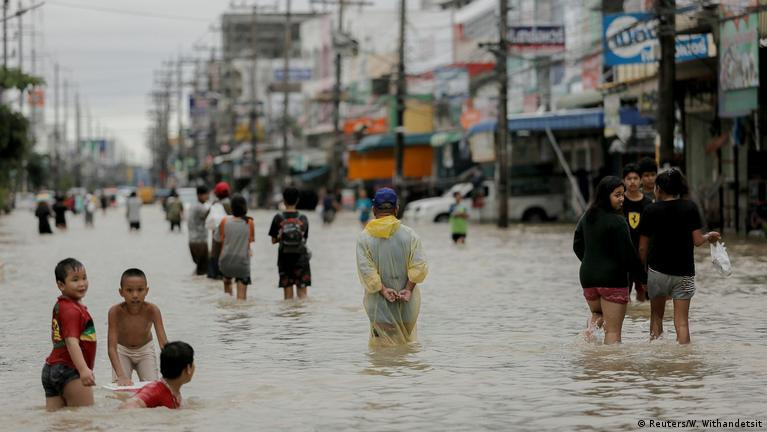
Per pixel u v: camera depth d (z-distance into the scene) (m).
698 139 89.25
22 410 20.72
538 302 38.88
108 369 25.67
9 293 44.66
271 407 20.73
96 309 38.28
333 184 157.38
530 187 114.75
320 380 23.67
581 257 28.12
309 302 39.72
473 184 114.31
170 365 20.31
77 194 192.12
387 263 28.23
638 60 74.31
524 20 129.62
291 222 40.59
